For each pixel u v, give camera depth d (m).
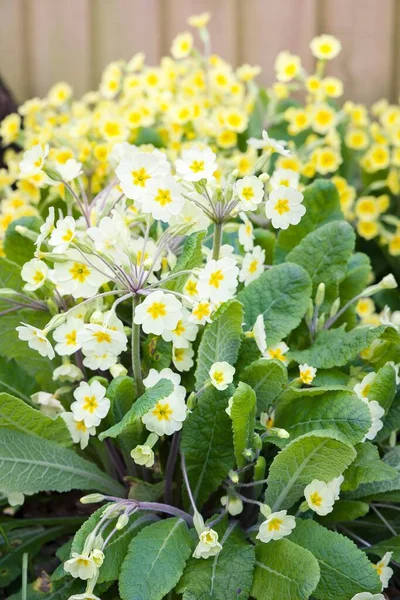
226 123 1.12
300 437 0.70
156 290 0.70
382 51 1.46
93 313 0.73
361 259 0.92
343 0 1.45
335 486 0.73
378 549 0.78
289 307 0.79
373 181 1.24
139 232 0.88
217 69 1.17
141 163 0.74
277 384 0.75
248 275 0.80
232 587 0.71
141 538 0.71
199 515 0.71
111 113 1.10
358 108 1.23
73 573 0.69
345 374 0.81
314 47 1.19
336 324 0.87
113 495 0.79
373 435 0.76
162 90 1.16
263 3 1.44
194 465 0.76
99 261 0.74
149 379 0.73
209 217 0.75
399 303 1.16
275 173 0.81
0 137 1.25
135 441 0.77
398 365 0.82
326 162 1.14
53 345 0.81
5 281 0.81
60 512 0.90
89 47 1.43
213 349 0.75
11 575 0.81
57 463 0.76
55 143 1.09
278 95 1.20
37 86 1.44
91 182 1.06
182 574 0.71
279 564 0.71
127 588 0.69
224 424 0.75
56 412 0.79
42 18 1.43
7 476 0.74
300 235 0.89
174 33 1.45
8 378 0.81
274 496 0.75
